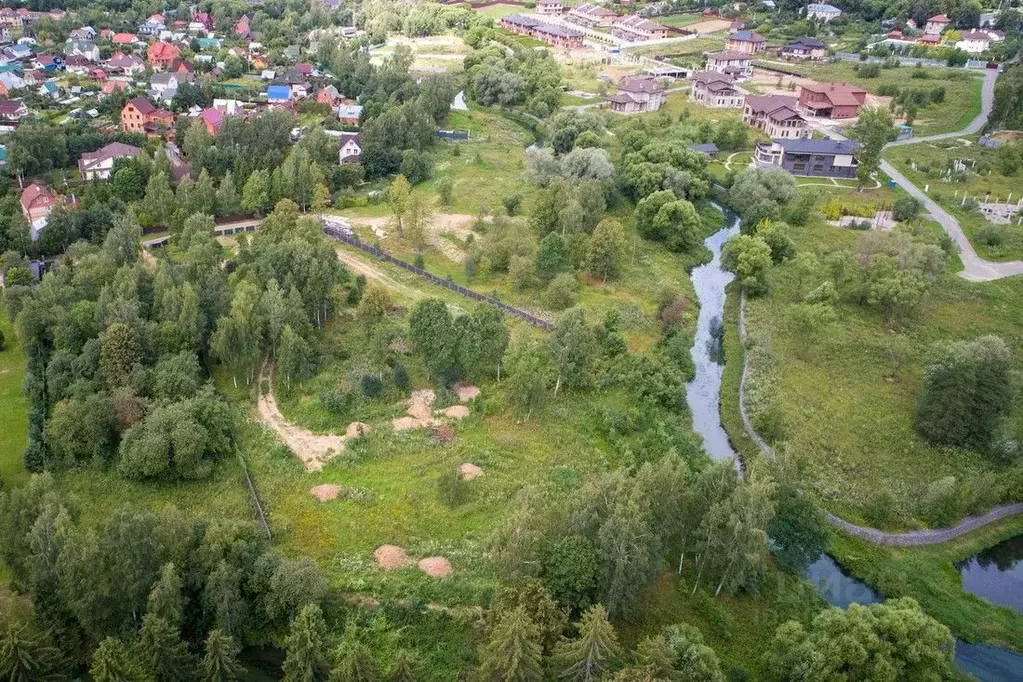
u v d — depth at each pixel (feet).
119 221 410.52
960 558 268.82
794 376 354.54
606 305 403.54
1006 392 310.65
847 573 260.83
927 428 315.17
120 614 201.26
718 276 467.11
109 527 207.00
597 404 323.57
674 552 244.83
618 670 195.00
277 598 213.66
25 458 271.08
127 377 291.17
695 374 364.99
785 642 209.46
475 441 298.15
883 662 197.47
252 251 387.96
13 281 358.02
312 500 264.93
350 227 481.46
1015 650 235.61
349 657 188.03
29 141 515.50
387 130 587.27
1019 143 623.36
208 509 258.57
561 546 209.97
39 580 204.23
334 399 307.58
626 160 558.15
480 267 433.48
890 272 395.34
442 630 219.41
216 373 327.06
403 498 267.39
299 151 511.40
